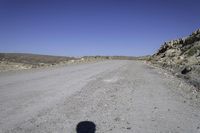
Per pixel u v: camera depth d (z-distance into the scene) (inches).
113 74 692.7
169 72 772.6
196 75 563.2
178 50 1391.5
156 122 240.5
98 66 1070.4
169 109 292.4
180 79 578.9
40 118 241.0
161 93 397.4
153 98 356.2
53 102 311.7
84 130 210.5
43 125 220.2
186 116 264.1
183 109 294.2
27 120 233.8
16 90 392.2
